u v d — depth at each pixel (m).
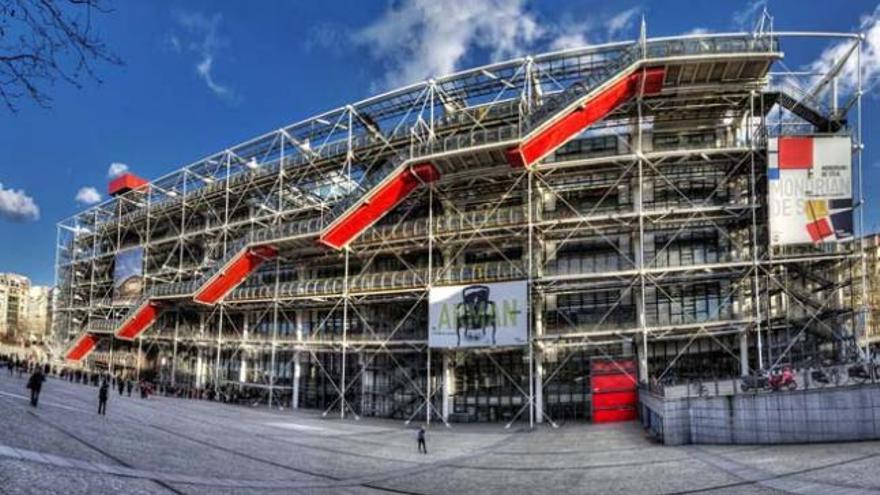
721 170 38.34
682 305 37.56
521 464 22.53
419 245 41.94
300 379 48.41
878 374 21.48
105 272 69.25
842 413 19.97
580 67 39.72
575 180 40.12
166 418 30.41
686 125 39.28
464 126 42.97
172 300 51.25
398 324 40.81
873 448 17.95
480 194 42.81
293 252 46.16
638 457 22.41
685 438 24.72
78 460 14.23
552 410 38.38
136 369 63.16
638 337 36.00
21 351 93.06
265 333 52.62
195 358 58.44
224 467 17.81
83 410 27.19
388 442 29.44
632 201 39.09
